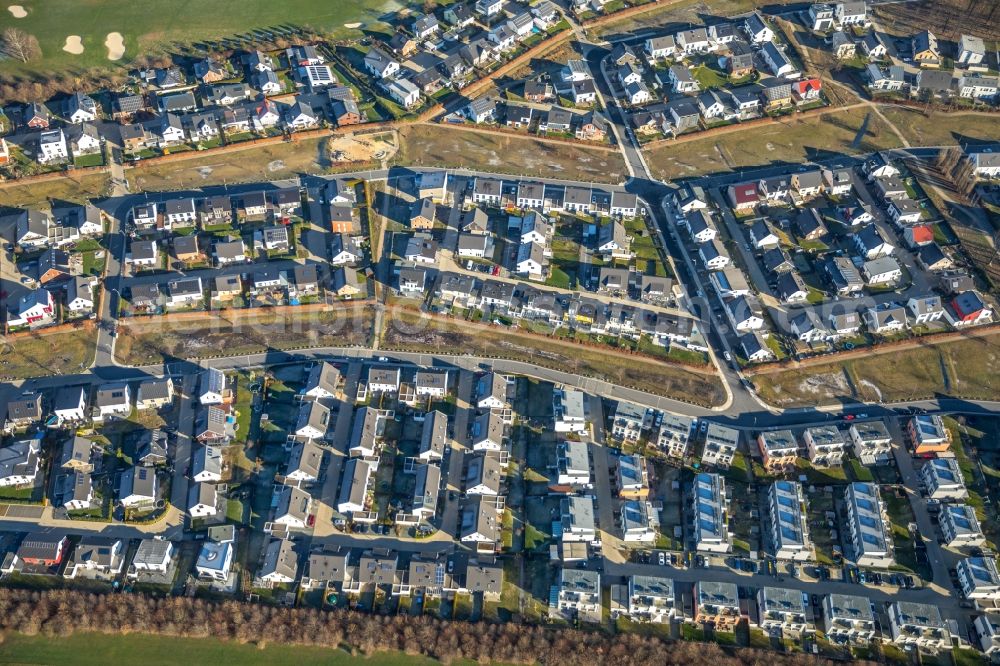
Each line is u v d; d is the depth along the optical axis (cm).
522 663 14862
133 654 14875
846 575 15788
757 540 16238
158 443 17075
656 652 14712
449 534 16250
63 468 16762
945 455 17175
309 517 16375
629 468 16812
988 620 15000
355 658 14875
